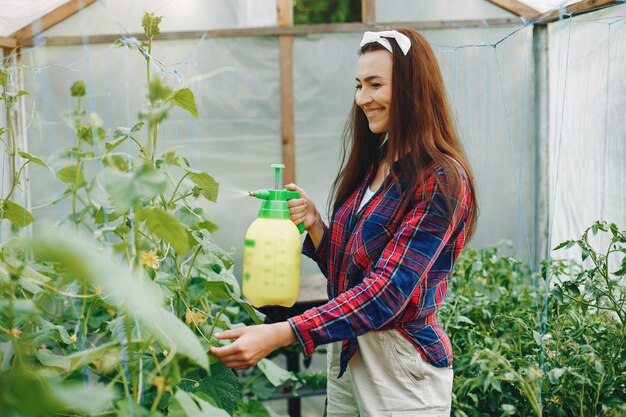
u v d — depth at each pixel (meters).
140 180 0.90
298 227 1.52
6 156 2.47
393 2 3.22
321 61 3.24
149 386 1.32
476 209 1.44
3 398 0.70
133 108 3.05
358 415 1.56
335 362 1.58
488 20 3.22
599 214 2.52
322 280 2.99
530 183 3.33
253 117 3.24
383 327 1.38
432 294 1.39
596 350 1.77
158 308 1.01
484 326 2.16
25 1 2.64
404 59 1.37
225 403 1.40
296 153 3.28
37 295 1.46
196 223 1.56
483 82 3.28
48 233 0.74
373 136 1.54
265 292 1.39
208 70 3.17
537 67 3.22
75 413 1.04
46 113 2.90
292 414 2.96
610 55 2.39
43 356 1.36
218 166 3.24
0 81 1.59
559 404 1.70
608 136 2.44
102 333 1.54
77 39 2.93
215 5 3.14
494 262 2.58
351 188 1.56
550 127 3.20
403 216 1.34
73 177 1.50
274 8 3.18
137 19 3.00
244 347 1.19
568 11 2.32
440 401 1.41
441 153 1.34
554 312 1.86
